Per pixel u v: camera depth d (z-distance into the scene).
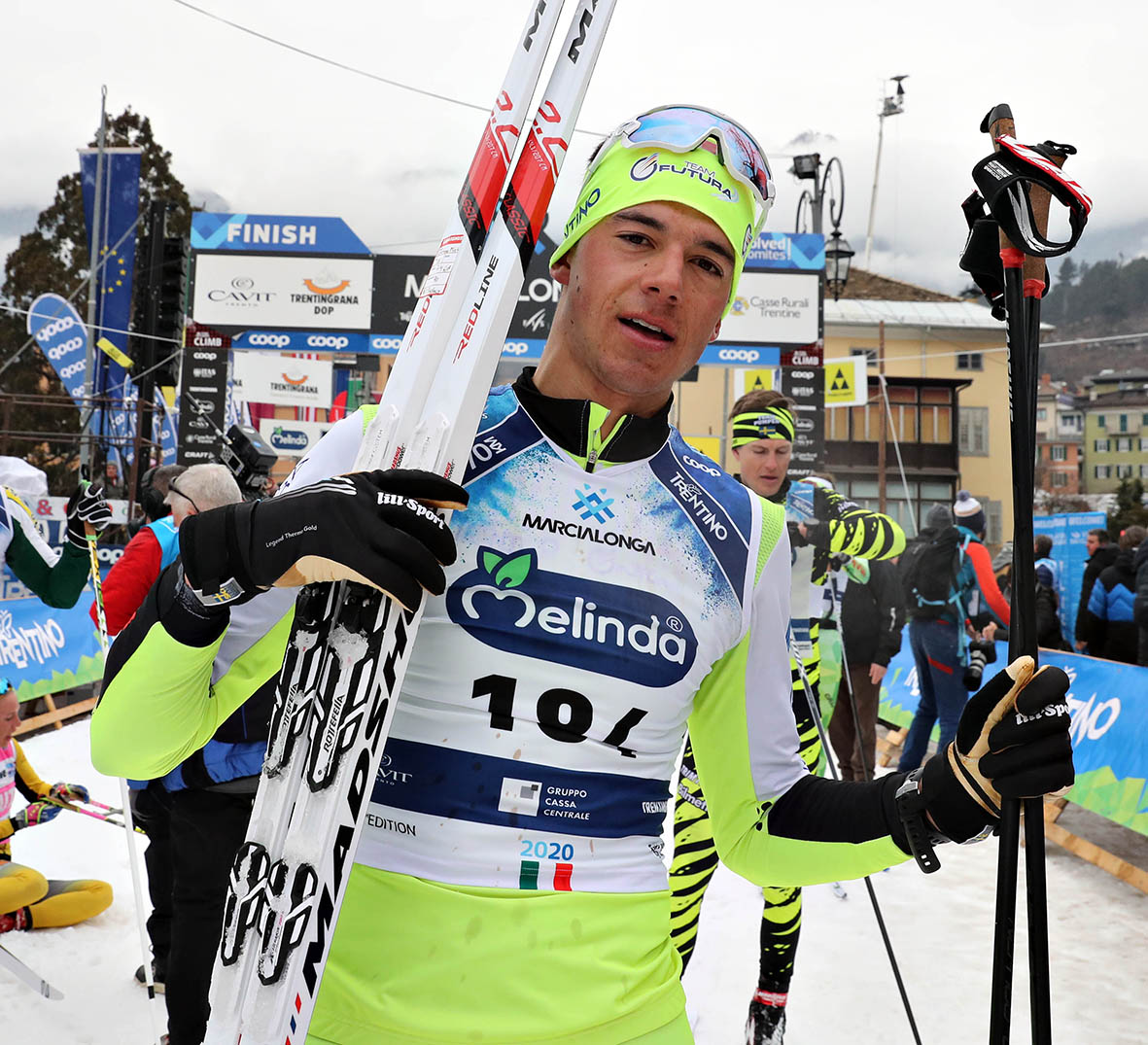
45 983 3.17
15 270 32.16
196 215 13.47
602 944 1.11
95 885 3.89
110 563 8.66
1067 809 6.09
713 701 1.33
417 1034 1.03
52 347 17.89
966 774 1.14
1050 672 1.10
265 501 1.00
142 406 16.80
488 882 1.08
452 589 1.12
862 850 1.24
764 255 12.88
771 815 1.35
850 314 27.27
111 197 18.06
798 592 3.41
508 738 1.10
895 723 7.41
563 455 1.21
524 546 1.15
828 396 14.99
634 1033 1.12
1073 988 3.45
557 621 1.13
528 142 1.17
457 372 1.08
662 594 1.19
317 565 0.95
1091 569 7.42
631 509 1.21
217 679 1.15
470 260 1.11
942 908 4.27
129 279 17.97
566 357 1.25
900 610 5.45
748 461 3.33
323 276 13.41
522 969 1.06
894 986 3.41
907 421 27.34
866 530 3.55
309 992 0.98
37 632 7.07
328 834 0.98
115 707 1.06
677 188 1.17
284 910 0.99
